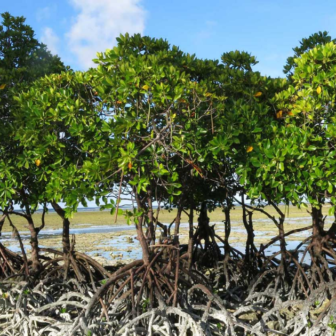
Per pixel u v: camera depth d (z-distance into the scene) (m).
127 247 29.86
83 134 10.27
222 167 13.27
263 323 11.29
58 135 11.24
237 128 10.50
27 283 13.32
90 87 11.55
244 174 10.60
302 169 10.30
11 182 12.14
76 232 43.56
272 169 10.28
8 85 13.93
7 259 15.28
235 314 11.72
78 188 10.16
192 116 10.28
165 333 10.33
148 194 11.51
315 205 10.71
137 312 10.91
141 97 9.91
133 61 10.40
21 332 11.80
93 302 10.90
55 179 10.90
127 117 9.60
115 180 11.08
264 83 12.45
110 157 9.52
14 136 12.16
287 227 43.66
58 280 14.73
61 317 12.21
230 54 13.68
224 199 16.27
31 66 16.47
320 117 10.64
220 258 18.41
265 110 11.42
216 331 10.86
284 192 10.80
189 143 10.11
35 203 13.03
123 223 57.38
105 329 10.69
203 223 18.34
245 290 16.02
